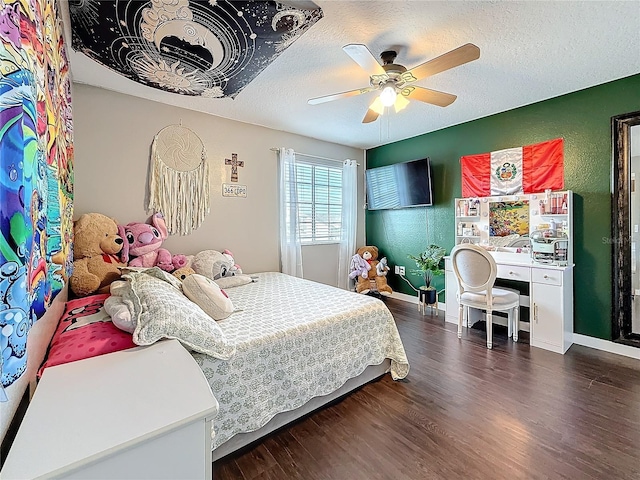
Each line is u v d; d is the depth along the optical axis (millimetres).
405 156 4406
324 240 4512
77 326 1459
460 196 3777
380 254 4887
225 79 2430
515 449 1569
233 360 1536
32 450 645
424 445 1613
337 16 1759
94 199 2721
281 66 2316
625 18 1764
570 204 2816
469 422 1790
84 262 2418
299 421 1835
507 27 1863
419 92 2238
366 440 1664
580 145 2805
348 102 3023
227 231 3521
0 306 579
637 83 2484
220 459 1544
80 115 2637
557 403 1952
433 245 4043
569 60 2256
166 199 3082
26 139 655
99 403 825
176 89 2635
